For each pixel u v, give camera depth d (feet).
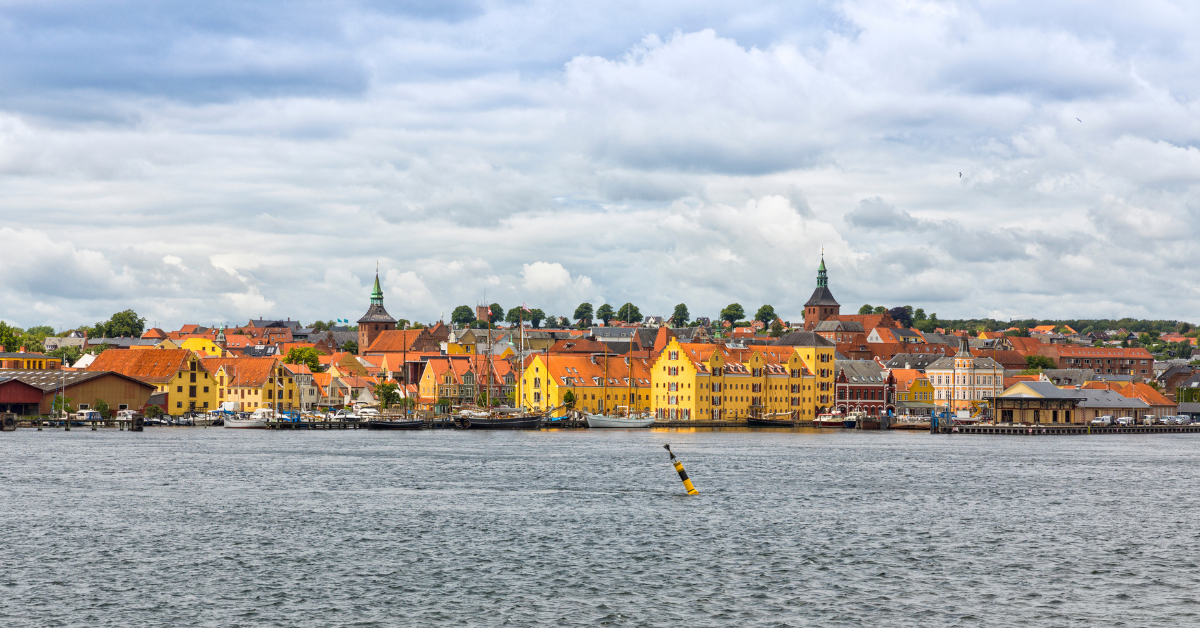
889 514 336.08
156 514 322.14
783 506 352.08
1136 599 222.48
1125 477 474.49
